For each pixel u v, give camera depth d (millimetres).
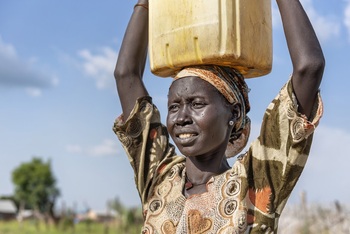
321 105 2764
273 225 2814
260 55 2941
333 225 12102
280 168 2809
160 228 2986
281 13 2918
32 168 81688
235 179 2889
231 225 2787
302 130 2717
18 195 81062
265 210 2814
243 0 2857
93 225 42969
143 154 3303
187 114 2918
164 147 3346
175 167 3178
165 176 3180
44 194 80875
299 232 12117
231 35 2820
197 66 2965
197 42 2863
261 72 3049
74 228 39094
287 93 2797
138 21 3453
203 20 2848
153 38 3062
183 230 2869
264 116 2865
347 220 12023
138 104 3354
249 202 2848
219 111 2910
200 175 3020
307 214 12305
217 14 2822
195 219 2865
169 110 3006
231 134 3092
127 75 3420
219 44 2824
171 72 3119
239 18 2840
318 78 2777
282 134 2801
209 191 2930
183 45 2912
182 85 2943
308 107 2789
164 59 3014
